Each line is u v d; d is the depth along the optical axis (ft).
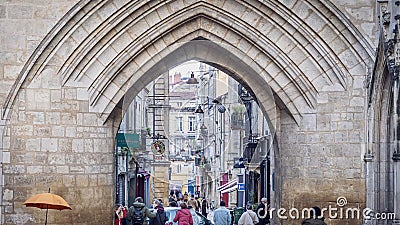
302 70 105.60
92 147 105.29
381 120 102.01
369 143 102.83
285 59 105.70
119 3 103.04
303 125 107.14
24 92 102.89
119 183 137.90
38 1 102.01
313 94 106.01
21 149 102.99
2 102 102.22
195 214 112.78
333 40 104.17
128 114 135.54
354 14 102.68
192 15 104.99
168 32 105.60
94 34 103.09
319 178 106.52
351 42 103.71
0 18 102.01
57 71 103.09
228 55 108.58
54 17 102.01
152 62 106.11
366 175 103.81
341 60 104.17
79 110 104.27
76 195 104.47
